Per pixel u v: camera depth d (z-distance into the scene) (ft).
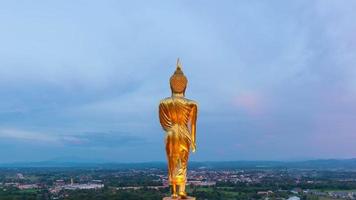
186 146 90.99
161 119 92.99
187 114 91.66
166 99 91.91
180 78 92.07
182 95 92.84
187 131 91.56
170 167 91.56
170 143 90.89
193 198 89.76
